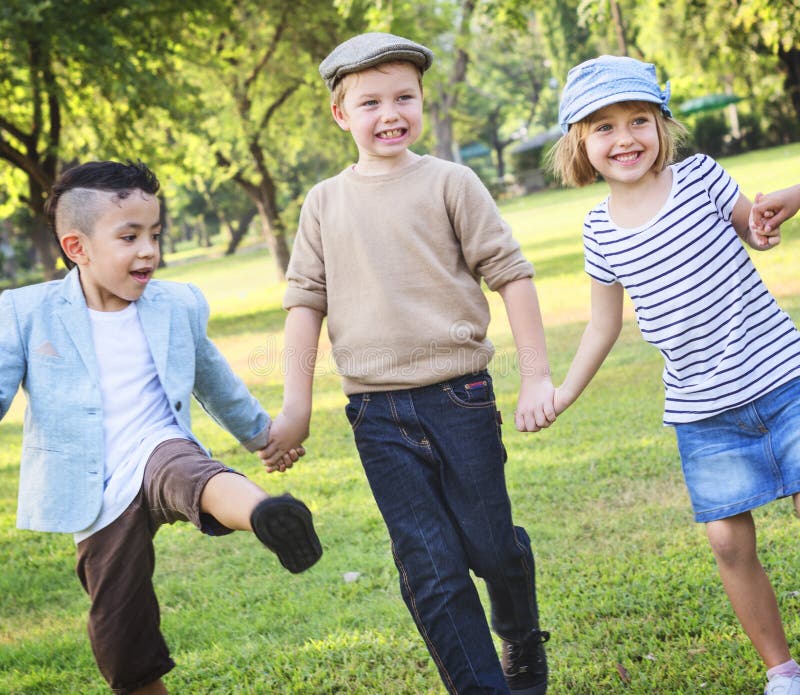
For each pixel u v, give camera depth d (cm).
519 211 3712
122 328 271
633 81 259
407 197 275
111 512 255
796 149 3681
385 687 309
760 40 2661
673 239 262
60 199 262
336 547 454
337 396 853
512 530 272
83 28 1401
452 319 271
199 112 1650
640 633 320
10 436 949
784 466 253
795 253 1122
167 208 5800
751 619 262
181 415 272
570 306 1119
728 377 258
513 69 6519
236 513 224
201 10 1612
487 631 259
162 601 416
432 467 270
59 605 436
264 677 329
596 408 644
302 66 2109
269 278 2825
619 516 436
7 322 261
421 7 2003
